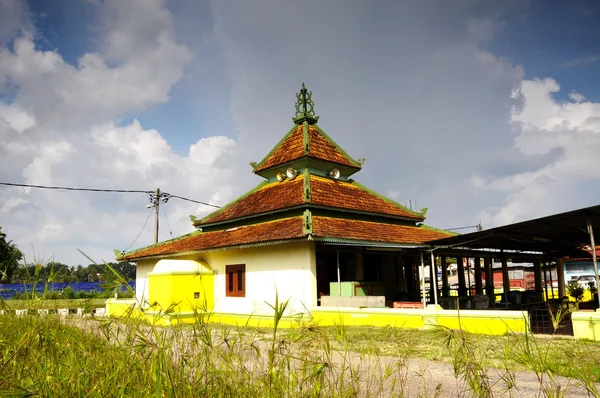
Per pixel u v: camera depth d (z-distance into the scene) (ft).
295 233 50.29
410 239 60.13
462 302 60.08
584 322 36.81
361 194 69.15
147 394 13.52
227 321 58.80
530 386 22.82
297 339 14.71
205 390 14.48
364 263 63.67
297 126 73.56
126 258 78.43
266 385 13.98
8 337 15.69
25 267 16.88
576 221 41.86
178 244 72.08
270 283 55.36
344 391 15.19
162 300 59.11
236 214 66.85
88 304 16.94
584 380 16.66
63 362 15.21
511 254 66.54
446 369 27.09
